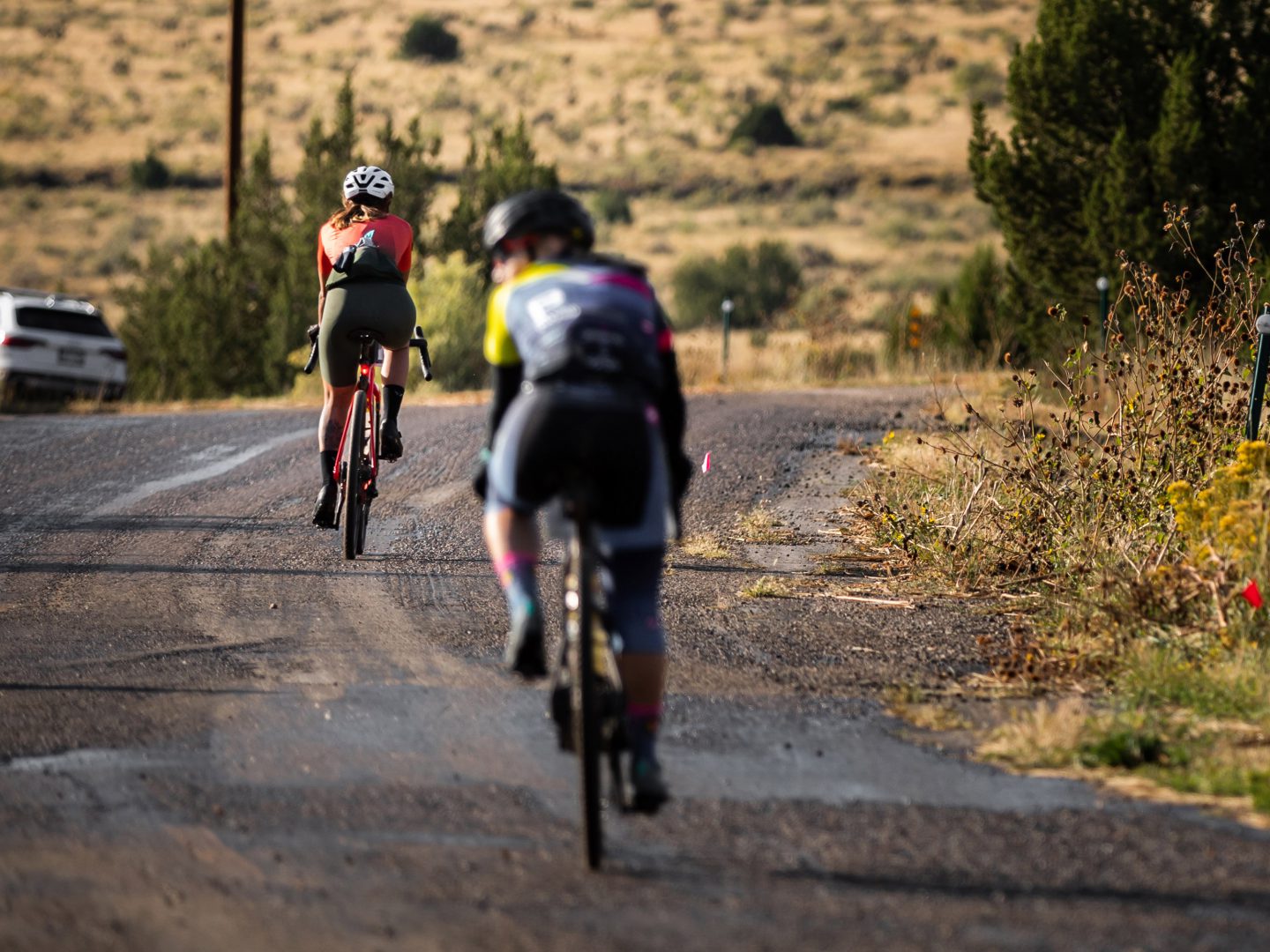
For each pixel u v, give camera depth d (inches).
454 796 655.8
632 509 574.6
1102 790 672.4
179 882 555.2
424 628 987.9
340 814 631.2
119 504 1498.5
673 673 869.2
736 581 1129.4
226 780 674.2
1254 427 1120.2
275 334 3179.1
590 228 614.2
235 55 3582.7
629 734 575.5
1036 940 511.8
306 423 2218.3
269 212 3442.4
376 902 538.9
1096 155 2330.2
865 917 529.7
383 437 1203.2
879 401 2405.3
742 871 571.8
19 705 792.3
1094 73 2298.2
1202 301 2101.4
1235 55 2284.7
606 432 560.1
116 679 850.8
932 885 559.5
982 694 832.3
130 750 717.3
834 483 1572.3
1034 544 1114.7
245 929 514.9
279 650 923.4
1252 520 926.4
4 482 1641.2
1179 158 2140.7
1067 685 842.8
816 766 703.7
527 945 504.1
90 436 2060.8
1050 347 2362.2
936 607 1039.0
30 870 564.7
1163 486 1106.1
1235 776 674.8
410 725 765.9
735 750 727.1
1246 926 525.0
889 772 696.4
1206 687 808.3
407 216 3341.5
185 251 3533.5
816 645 937.5
